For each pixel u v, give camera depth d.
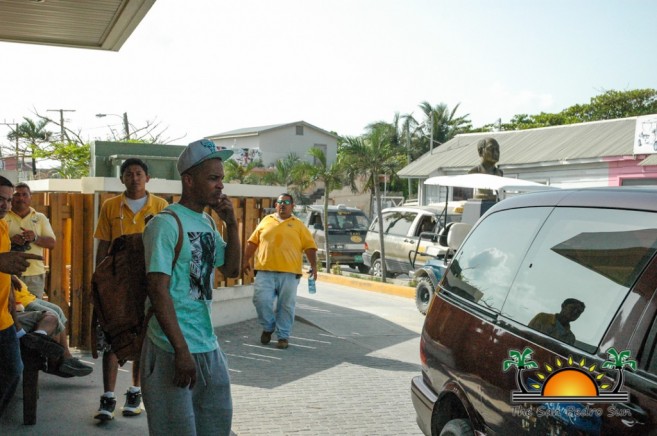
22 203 6.82
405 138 60.44
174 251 3.69
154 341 3.71
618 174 24.27
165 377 3.67
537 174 27.28
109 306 4.16
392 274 20.02
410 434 5.76
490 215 4.46
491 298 3.92
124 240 4.22
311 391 7.00
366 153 20.58
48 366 6.03
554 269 3.46
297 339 9.54
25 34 8.85
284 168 37.78
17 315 5.88
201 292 3.79
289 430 5.79
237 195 9.84
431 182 13.74
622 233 3.12
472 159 30.77
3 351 4.91
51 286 7.69
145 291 4.17
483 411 3.66
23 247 6.47
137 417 5.85
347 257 23.00
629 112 46.88
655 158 22.56
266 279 8.88
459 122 62.19
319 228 23.48
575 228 3.46
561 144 27.52
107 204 6.04
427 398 4.38
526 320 3.49
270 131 63.94
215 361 3.84
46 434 5.38
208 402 3.82
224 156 3.93
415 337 10.02
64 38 9.06
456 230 11.45
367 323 10.95
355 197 55.47
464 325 4.05
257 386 7.13
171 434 3.66
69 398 6.29
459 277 4.46
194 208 3.88
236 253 4.04
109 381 5.70
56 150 19.80
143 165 6.02
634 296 2.89
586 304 3.14
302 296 14.77
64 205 7.75
